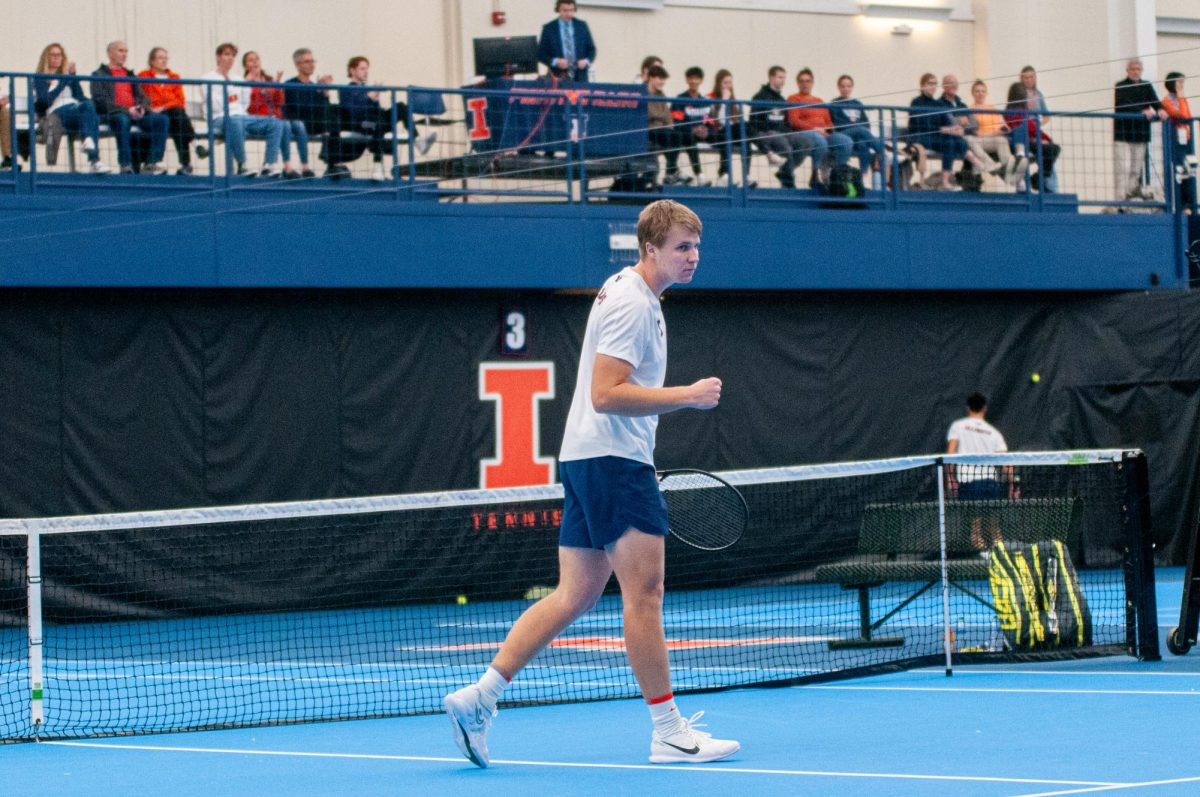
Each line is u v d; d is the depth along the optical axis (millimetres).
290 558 19438
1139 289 23266
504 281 20438
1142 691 9766
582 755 7797
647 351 7223
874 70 27672
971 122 23594
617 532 7219
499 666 7410
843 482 21938
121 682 12164
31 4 22188
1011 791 6391
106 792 7055
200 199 19094
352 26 24359
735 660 12547
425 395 20531
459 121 21297
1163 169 23750
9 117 18641
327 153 20266
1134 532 11555
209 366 19547
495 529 20438
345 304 20188
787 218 21625
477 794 6680
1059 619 11859
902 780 6734
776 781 6781
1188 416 22219
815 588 20234
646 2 25859
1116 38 28359
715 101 21094
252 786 7105
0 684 12219
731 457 21844
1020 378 23391
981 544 13172
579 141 20672
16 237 18188
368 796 6723
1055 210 24500
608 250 20859
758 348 22078
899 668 11008
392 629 16578
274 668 12820
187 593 18891
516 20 25188
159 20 23016
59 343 18906
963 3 28328
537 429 21094
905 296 22844
